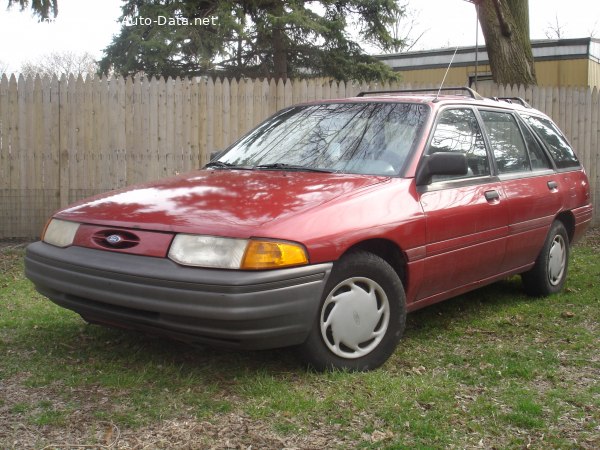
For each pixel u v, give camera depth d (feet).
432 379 12.66
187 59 48.70
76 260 12.31
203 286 10.92
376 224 12.67
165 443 9.91
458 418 10.90
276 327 11.27
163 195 13.24
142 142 30.86
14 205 30.45
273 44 51.96
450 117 15.88
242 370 12.88
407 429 10.46
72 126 30.48
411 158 14.25
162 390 11.85
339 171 14.32
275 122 17.11
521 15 36.96
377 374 12.64
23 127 30.19
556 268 19.60
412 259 13.52
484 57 53.01
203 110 30.96
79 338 14.87
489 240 15.75
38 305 18.12
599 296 19.65
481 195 15.60
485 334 15.96
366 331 12.81
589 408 11.44
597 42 53.57
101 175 30.81
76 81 30.37
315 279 11.57
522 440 10.19
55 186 30.63
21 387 11.96
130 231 12.05
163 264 11.42
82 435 10.14
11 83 29.91
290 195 12.62
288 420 10.68
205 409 11.06
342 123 15.79
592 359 14.15
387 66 55.11
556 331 16.22
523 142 18.58
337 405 11.18
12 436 10.07
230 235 11.19
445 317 17.37
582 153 34.19
